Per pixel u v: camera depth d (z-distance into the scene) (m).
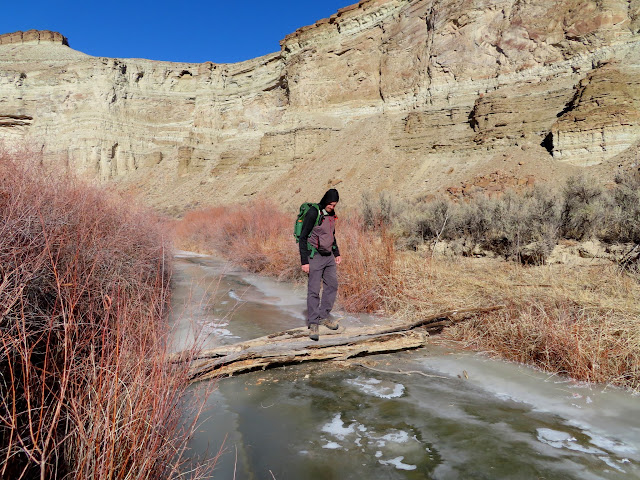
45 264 2.39
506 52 40.09
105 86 70.50
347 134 48.97
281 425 2.80
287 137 52.78
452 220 10.45
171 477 1.97
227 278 9.22
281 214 15.22
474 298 5.54
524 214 9.28
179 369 2.46
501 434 2.65
